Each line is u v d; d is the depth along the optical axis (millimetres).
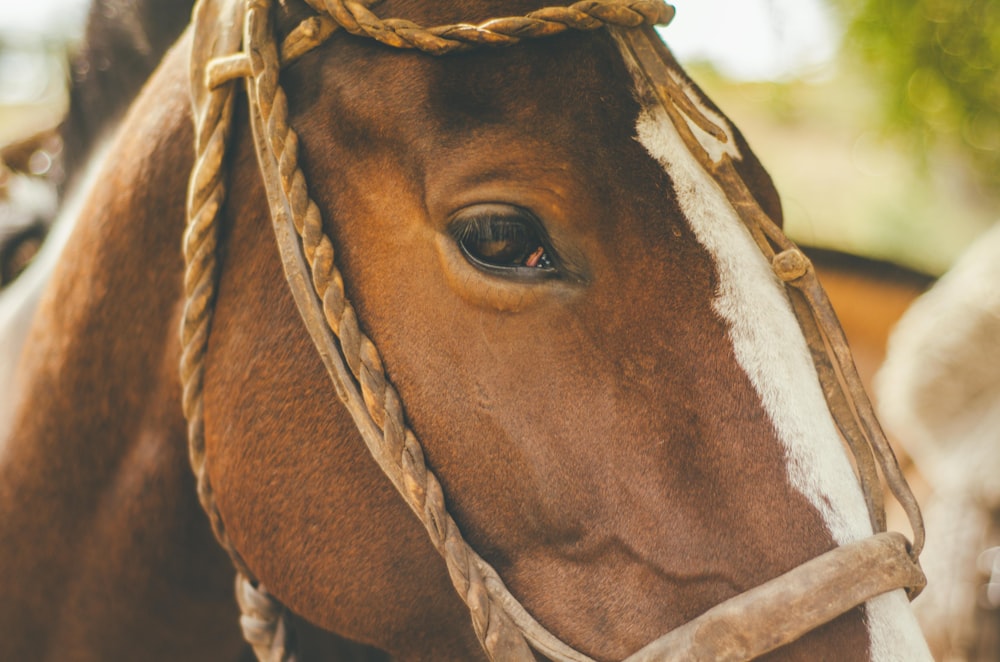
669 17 1213
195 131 1380
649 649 1086
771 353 1116
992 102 3537
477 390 1145
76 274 1489
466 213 1123
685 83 1240
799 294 1163
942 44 3467
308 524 1257
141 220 1413
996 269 2092
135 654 1599
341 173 1184
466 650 1267
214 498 1359
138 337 1434
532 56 1133
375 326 1173
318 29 1182
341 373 1172
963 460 2143
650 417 1119
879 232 4535
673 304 1119
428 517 1141
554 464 1135
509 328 1138
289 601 1304
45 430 1525
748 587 1080
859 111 4070
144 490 1479
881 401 2457
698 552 1100
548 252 1143
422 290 1157
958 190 4527
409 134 1144
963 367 2121
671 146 1141
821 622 1045
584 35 1150
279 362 1252
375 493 1235
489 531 1167
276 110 1172
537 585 1155
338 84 1183
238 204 1296
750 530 1091
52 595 1578
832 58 3670
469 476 1159
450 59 1141
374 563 1245
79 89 1828
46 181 2045
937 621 2102
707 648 1058
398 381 1165
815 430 1110
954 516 2135
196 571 1545
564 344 1133
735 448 1102
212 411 1305
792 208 3855
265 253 1271
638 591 1116
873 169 4633
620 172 1117
